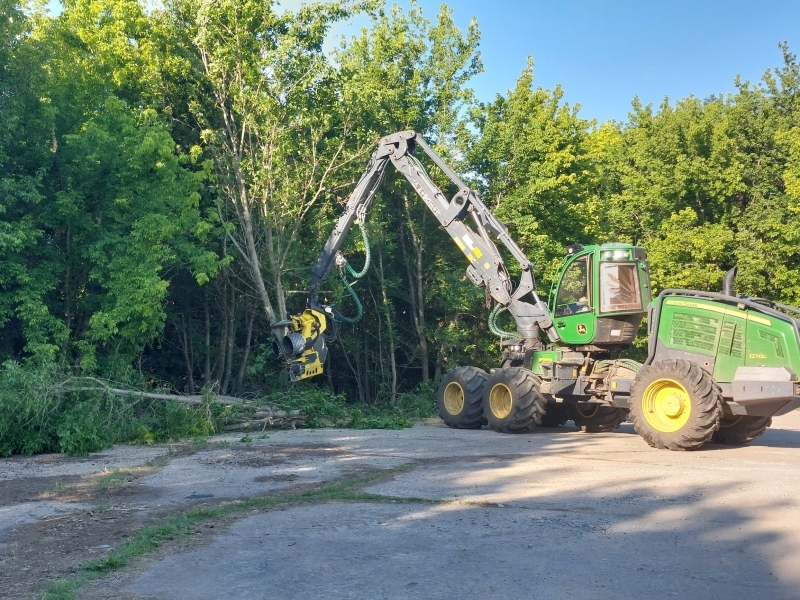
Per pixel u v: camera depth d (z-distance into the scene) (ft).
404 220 86.17
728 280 41.68
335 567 18.86
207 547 20.86
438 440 45.34
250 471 33.30
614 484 29.04
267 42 69.51
